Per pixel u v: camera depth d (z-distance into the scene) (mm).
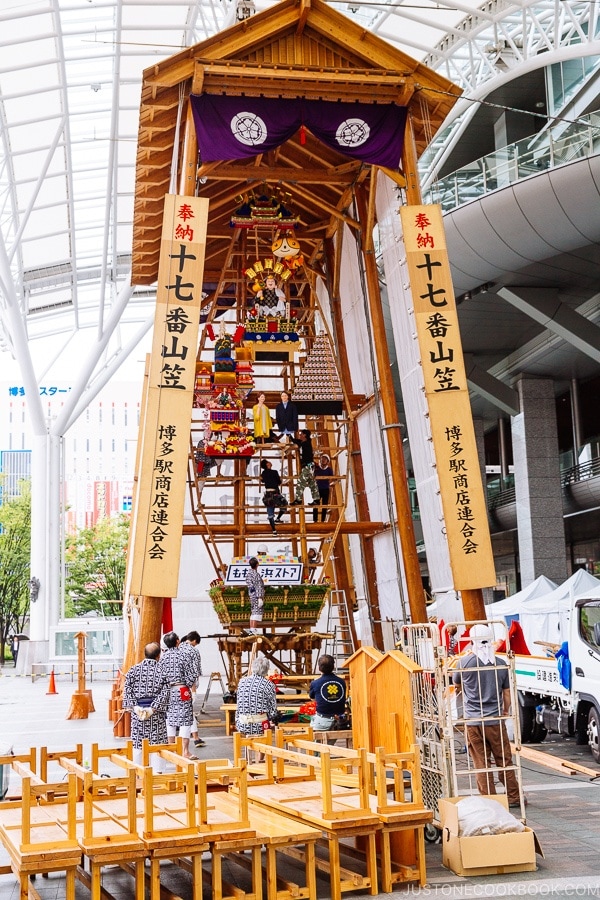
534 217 25594
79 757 8641
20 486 65375
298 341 18375
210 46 14000
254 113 14445
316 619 17797
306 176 17969
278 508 19188
